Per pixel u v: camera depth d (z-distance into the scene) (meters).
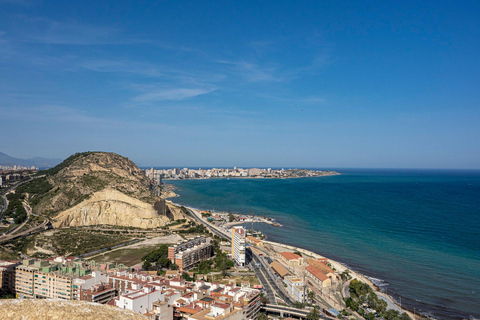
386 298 194.12
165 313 136.12
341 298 199.12
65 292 159.00
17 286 170.00
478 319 170.62
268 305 180.88
